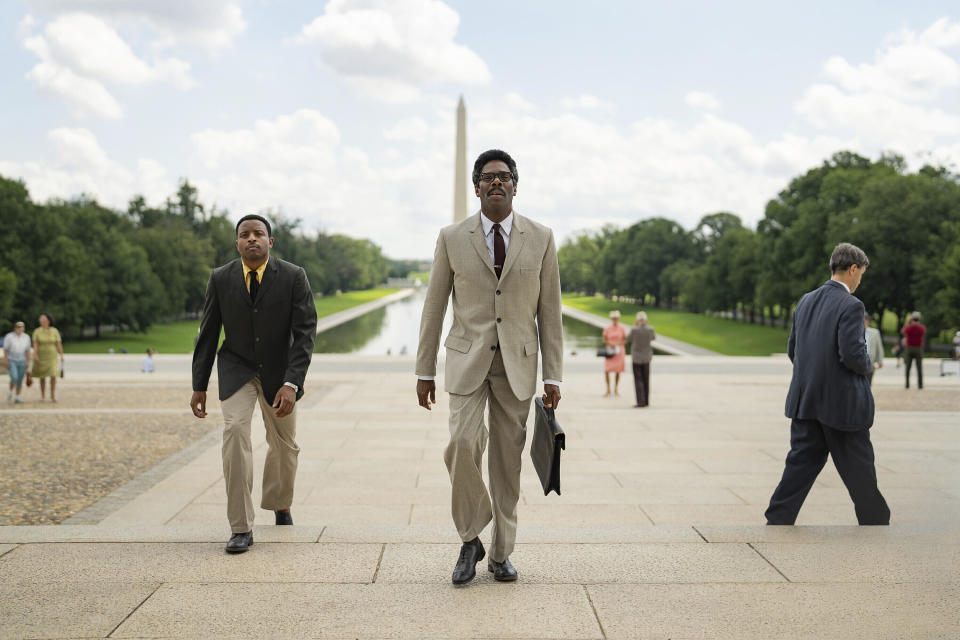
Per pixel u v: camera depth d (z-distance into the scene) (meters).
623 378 21.47
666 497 6.95
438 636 2.91
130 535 4.18
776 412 12.80
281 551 3.95
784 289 56.66
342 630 2.95
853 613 3.13
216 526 4.43
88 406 14.27
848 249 4.66
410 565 3.74
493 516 3.61
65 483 7.37
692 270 91.00
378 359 28.36
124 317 58.91
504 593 3.36
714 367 26.23
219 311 4.29
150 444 9.57
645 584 3.47
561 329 3.68
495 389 3.55
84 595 3.29
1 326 43.62
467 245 3.56
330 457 8.80
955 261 39.00
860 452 4.57
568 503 6.72
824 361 4.55
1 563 3.70
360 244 187.38
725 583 3.48
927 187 45.00
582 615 3.12
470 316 3.54
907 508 6.29
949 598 3.30
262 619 3.05
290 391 4.14
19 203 47.56
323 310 103.38
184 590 3.36
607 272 120.94
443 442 9.80
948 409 13.62
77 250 52.12
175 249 75.25
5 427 10.91
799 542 4.11
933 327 43.88
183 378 20.95
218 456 8.79
